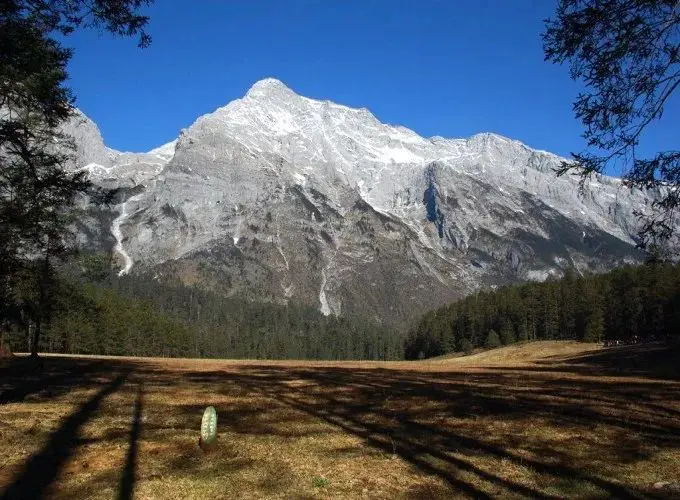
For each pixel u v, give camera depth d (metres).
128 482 6.51
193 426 10.02
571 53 7.97
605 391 16.95
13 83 12.10
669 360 36.59
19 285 24.23
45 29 9.40
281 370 27.41
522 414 11.80
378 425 10.47
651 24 7.45
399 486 6.58
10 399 13.05
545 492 6.39
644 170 7.86
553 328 95.88
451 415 11.70
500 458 7.93
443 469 7.32
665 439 9.32
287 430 9.91
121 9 8.82
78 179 16.25
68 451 7.92
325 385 18.17
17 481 6.46
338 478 6.88
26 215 15.66
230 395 15.02
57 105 13.43
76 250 23.89
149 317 96.50
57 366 25.09
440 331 114.69
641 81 7.78
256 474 6.98
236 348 127.94
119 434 9.15
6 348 25.94
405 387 17.69
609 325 83.69
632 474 7.18
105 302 84.31
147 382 18.45
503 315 104.81
